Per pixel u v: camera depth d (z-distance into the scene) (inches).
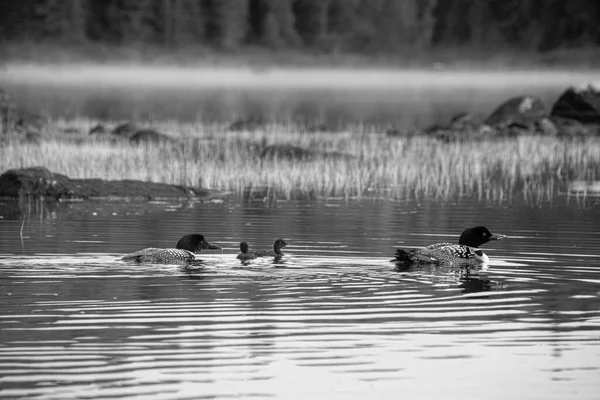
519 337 519.8
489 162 1494.8
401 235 864.9
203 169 1326.3
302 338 513.3
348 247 792.9
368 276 665.0
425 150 1562.5
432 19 6806.1
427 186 1251.2
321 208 1064.2
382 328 532.1
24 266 687.7
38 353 482.9
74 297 592.7
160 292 609.3
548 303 591.5
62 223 932.6
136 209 1054.4
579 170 1460.4
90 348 492.1
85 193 1146.7
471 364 477.7
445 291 621.3
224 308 569.3
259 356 483.8
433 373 465.4
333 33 6732.3
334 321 544.7
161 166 1346.0
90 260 713.6
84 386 440.1
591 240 836.6
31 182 1136.2
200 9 6510.8
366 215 1005.2
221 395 433.7
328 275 666.8
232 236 855.1
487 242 807.1
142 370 461.4
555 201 1141.7
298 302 586.6
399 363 477.4
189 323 537.0
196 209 1053.2
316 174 1318.9
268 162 1427.2
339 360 480.7
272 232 880.3
